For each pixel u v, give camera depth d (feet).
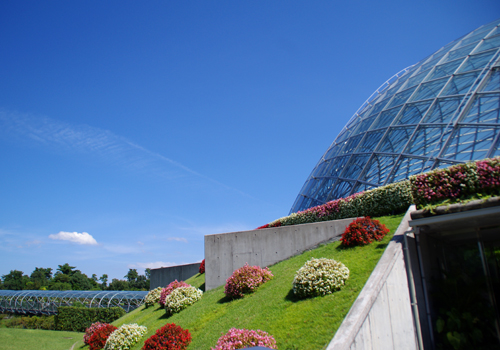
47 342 98.53
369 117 95.71
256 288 52.70
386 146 74.84
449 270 40.93
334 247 53.78
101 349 63.87
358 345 26.09
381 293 30.35
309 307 38.09
